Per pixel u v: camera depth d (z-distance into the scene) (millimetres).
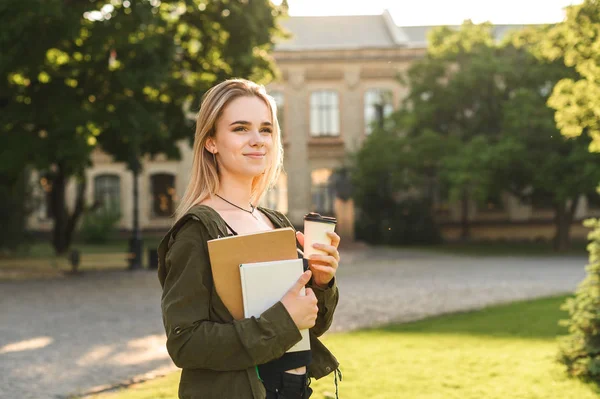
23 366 7355
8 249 24250
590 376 5996
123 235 38500
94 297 13688
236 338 1889
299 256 2320
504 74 28734
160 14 16359
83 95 16578
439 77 30734
